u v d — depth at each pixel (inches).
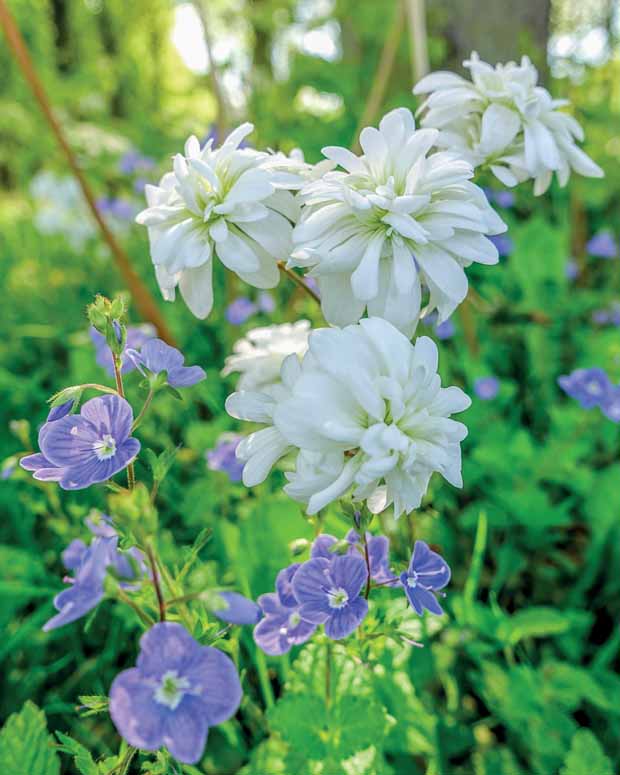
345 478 3.6
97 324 3.9
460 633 6.6
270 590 6.3
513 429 9.6
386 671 5.7
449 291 3.9
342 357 3.7
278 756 5.3
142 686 3.3
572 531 8.8
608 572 7.9
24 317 12.9
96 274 14.6
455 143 4.9
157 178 13.9
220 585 6.3
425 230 3.9
